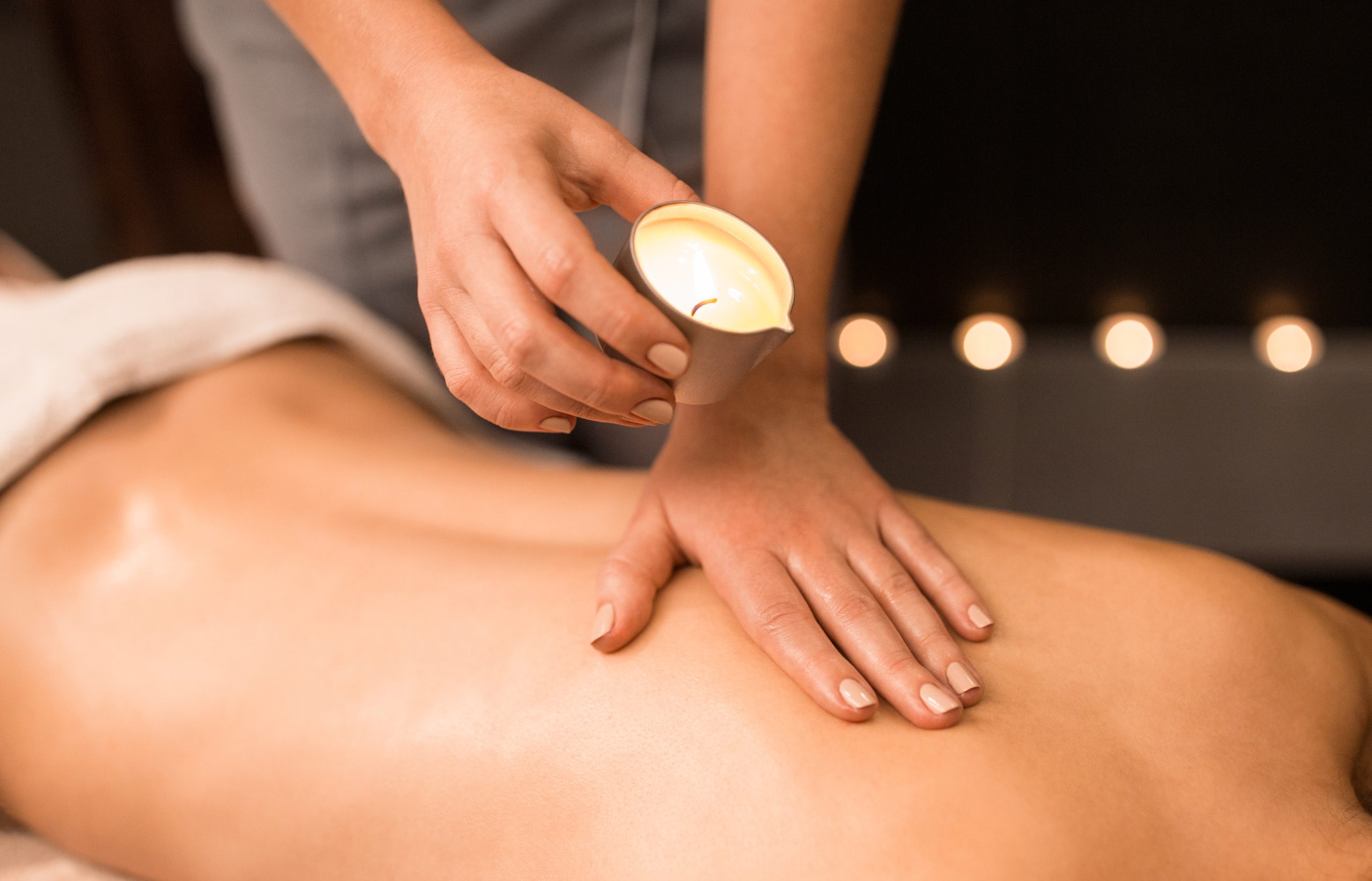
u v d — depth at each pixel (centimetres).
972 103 167
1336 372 167
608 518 73
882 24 69
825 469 63
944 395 179
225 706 66
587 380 46
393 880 59
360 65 56
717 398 51
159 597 73
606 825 54
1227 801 52
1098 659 57
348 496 79
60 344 89
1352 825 52
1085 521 180
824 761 51
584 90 111
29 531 79
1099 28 161
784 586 57
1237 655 58
